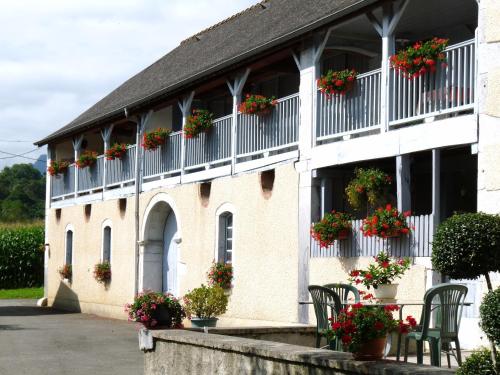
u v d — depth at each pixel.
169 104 21.25
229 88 19.47
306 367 8.08
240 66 17.12
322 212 14.86
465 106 11.68
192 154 19.53
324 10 15.29
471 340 11.39
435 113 12.19
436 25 15.38
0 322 22.59
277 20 18.92
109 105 26.38
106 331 19.80
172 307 14.48
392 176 14.85
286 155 15.85
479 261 8.35
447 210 14.81
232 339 9.65
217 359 9.51
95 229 25.20
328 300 10.88
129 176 23.02
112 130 24.56
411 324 8.77
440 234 8.60
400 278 11.52
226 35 23.12
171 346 10.55
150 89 23.28
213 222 18.34
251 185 16.92
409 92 12.70
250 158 17.97
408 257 12.59
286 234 15.70
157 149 21.27
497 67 11.23
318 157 14.88
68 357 14.71
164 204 21.25
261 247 16.47
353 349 7.70
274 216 16.09
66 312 26.42
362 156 13.68
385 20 13.32
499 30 11.25
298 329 11.59
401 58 12.60
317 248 14.84
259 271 16.48
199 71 18.45
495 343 6.62
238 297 17.14
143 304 14.41
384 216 12.80
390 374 6.97
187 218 19.48
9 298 34.69
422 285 12.34
